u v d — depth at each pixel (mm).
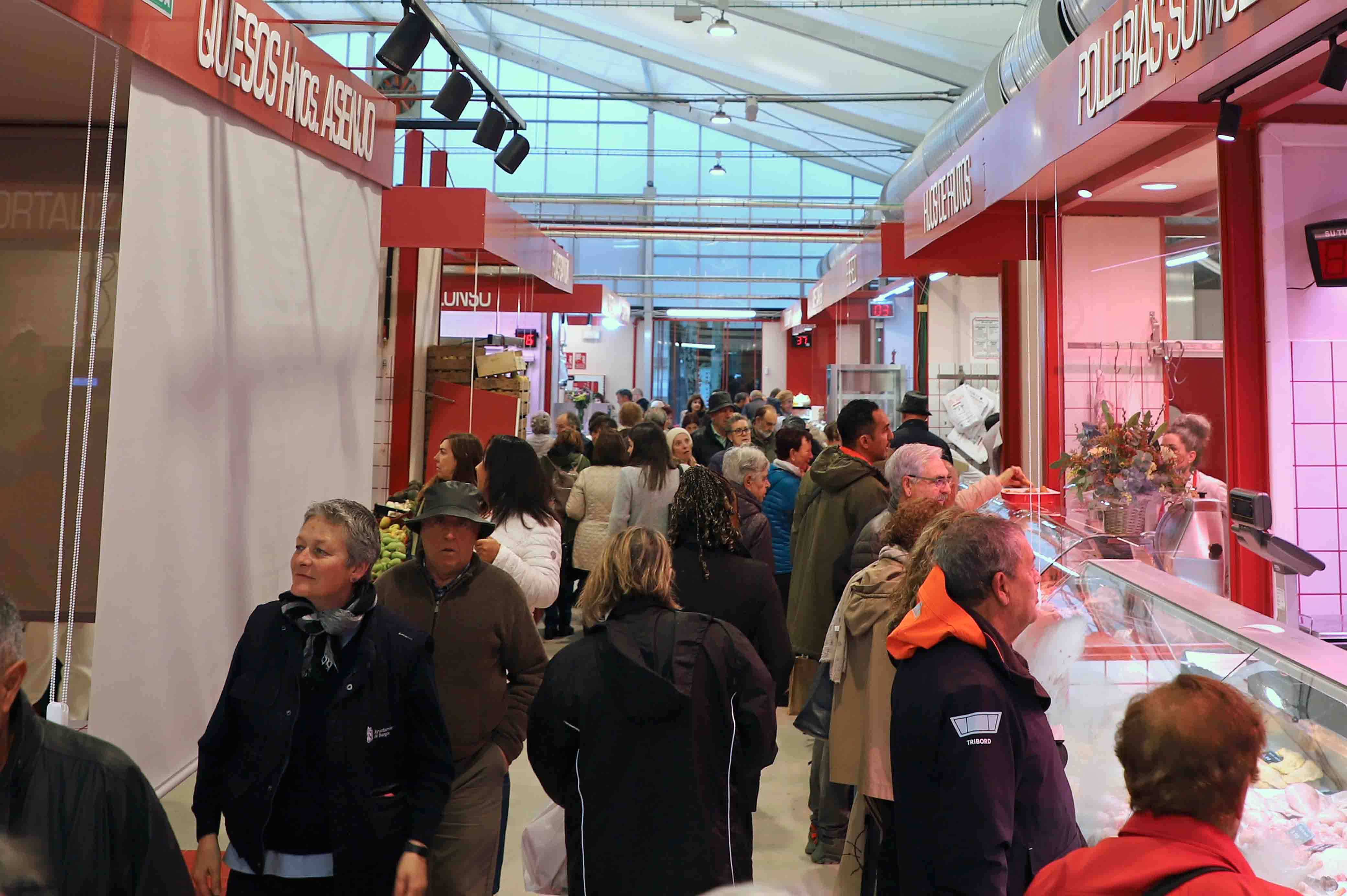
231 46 3801
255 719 2092
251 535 4098
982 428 9391
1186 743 1309
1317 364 3912
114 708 3211
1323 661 1987
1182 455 3916
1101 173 4855
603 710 2227
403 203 7062
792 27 12609
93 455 4809
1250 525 2842
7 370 4848
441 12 17500
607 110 21219
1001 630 1976
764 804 4301
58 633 3891
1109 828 2260
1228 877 1243
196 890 2107
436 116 19094
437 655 2615
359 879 2105
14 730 1375
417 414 8305
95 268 4828
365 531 2176
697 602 3213
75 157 4812
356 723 2115
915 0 10445
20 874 1357
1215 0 3170
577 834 2291
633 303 22000
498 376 8805
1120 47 3830
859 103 15445
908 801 1896
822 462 4520
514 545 3525
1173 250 5344
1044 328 5707
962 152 5898
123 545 3242
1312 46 3113
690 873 2178
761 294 22094
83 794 1431
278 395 4320
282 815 2107
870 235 9094
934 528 2328
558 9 15367
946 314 10172
